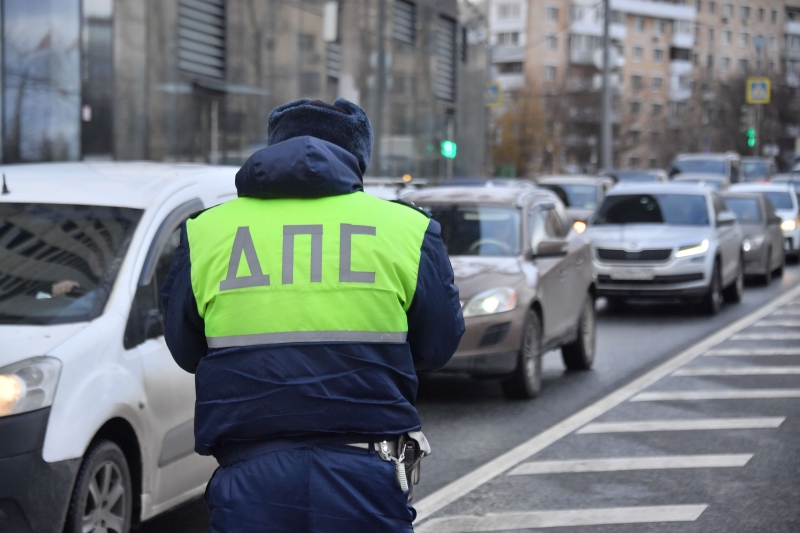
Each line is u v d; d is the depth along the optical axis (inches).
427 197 427.8
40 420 175.0
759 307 673.0
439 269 112.4
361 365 105.9
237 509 103.9
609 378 423.2
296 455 104.7
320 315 106.2
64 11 602.9
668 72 4638.3
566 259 425.1
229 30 757.3
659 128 4042.8
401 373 107.8
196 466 221.8
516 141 3058.6
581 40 4389.8
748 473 273.6
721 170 1699.1
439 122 1261.1
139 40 660.1
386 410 106.0
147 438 200.4
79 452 178.1
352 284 107.0
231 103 764.0
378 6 1067.9
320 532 103.1
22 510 172.7
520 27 4293.8
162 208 224.2
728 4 4886.8
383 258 108.4
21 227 217.8
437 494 255.6
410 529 106.7
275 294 106.9
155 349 205.9
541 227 420.2
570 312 423.8
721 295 663.1
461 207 416.2
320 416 104.5
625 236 624.1
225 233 110.9
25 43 589.6
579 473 274.5
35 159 589.9
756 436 315.3
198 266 110.7
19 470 172.1
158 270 215.6
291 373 104.9
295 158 110.7
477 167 1451.8
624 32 4493.1
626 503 247.3
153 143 674.2
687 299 648.4
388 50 1098.1
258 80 798.5
